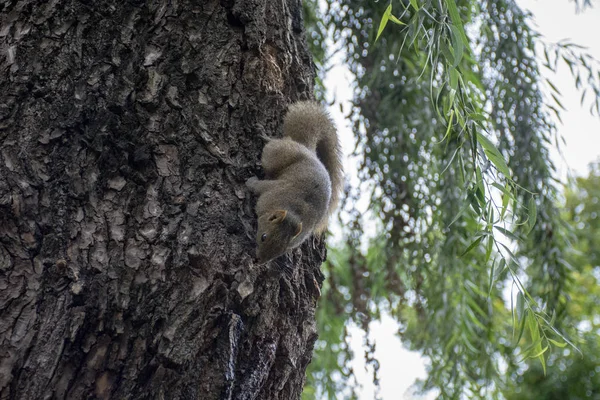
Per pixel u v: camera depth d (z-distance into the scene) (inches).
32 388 94.9
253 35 131.4
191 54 124.4
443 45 121.5
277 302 118.9
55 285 100.4
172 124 118.3
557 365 383.6
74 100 112.3
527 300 120.1
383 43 213.3
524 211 200.5
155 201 111.6
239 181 122.6
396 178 215.2
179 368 101.8
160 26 123.3
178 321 104.3
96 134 111.3
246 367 110.2
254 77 131.0
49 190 105.6
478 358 221.9
